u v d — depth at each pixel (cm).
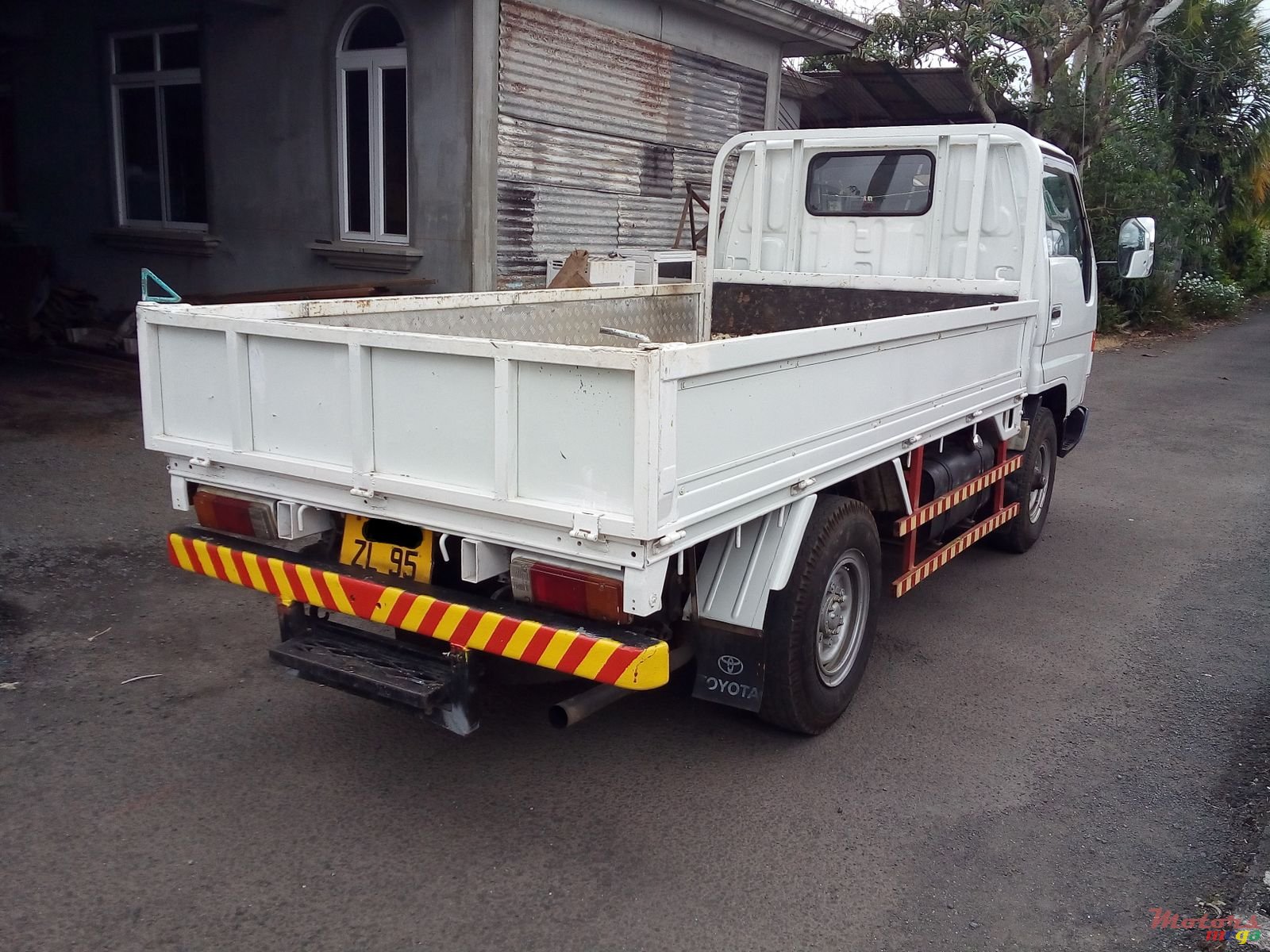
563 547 307
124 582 552
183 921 300
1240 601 599
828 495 414
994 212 578
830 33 1310
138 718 417
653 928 304
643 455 285
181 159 1181
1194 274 2277
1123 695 472
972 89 1711
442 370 319
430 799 369
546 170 1018
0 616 503
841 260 620
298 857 332
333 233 1049
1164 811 376
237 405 364
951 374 478
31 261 1202
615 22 1070
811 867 336
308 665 354
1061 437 710
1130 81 2094
